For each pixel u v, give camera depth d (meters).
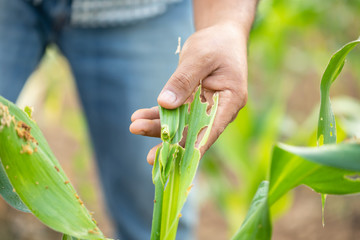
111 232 1.70
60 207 0.57
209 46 0.69
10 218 1.65
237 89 0.69
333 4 2.07
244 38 0.74
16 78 1.00
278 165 0.55
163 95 0.64
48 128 2.71
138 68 1.00
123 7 0.97
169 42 1.00
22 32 0.99
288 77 2.66
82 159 2.15
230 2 0.78
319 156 0.51
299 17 1.97
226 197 1.41
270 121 1.29
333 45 2.35
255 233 0.57
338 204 1.87
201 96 0.70
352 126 0.91
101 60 1.01
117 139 1.04
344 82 2.75
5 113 0.56
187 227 1.01
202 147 0.65
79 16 0.98
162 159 0.60
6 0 0.97
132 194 1.05
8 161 0.56
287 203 1.27
